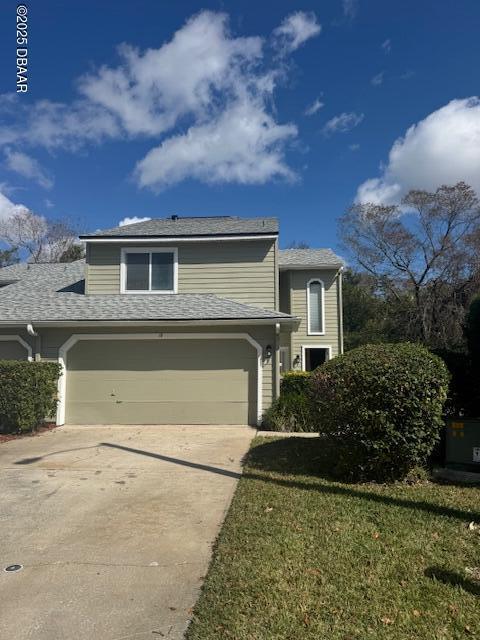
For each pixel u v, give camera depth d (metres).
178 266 12.93
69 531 4.49
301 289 19.31
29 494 5.68
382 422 5.61
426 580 3.31
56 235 38.66
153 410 11.10
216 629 2.78
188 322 10.89
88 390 11.19
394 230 28.52
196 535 4.36
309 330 19.05
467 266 25.12
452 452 6.21
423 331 25.50
